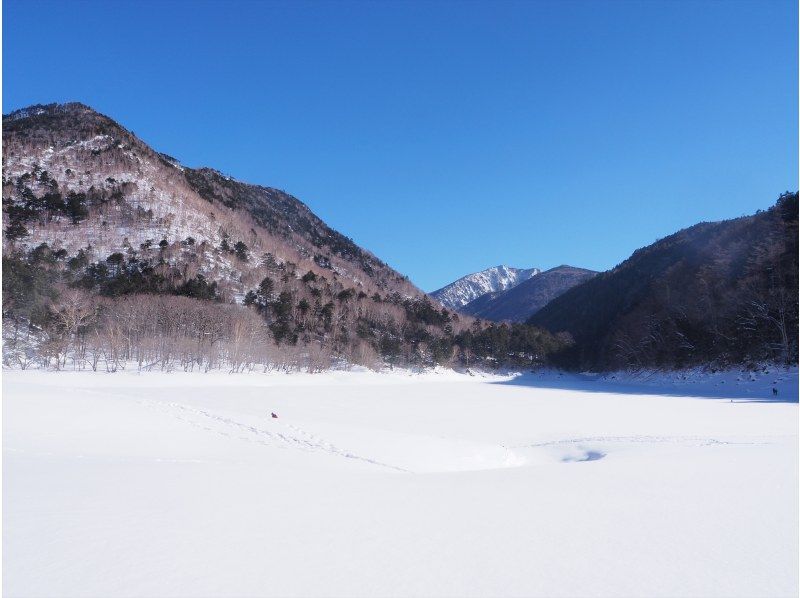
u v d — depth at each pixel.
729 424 24.92
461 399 45.81
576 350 121.94
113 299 72.50
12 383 36.72
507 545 5.60
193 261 102.94
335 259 184.62
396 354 92.94
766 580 4.70
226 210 159.25
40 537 5.54
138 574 4.62
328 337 90.12
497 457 17.94
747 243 80.88
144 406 25.66
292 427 20.95
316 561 5.04
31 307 62.84
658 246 152.12
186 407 27.12
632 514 6.80
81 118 152.50
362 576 4.69
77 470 9.56
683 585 4.59
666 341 81.38
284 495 7.83
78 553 5.10
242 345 69.25
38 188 114.88
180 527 6.01
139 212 116.00
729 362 65.44
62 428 16.81
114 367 56.56
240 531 5.91
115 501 7.13
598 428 25.17
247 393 44.47
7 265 65.50
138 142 156.50
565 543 5.67
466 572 4.84
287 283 111.62
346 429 21.45
